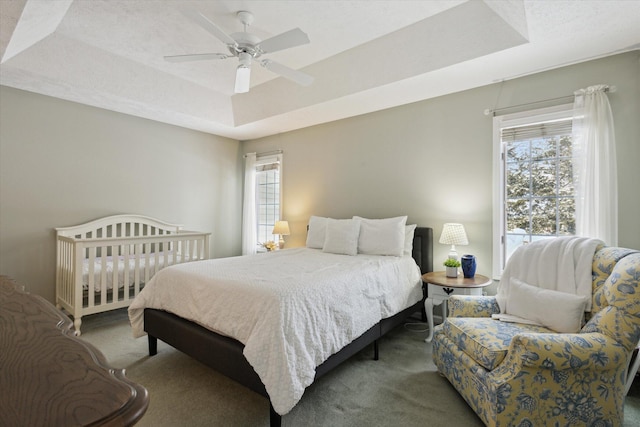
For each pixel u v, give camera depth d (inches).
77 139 149.2
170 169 183.6
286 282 80.1
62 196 145.5
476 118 127.7
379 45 115.3
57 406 20.6
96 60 125.6
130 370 92.0
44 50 114.3
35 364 26.3
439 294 114.3
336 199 172.4
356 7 96.7
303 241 187.2
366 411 73.6
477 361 69.9
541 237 115.8
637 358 68.1
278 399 61.7
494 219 122.5
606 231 95.3
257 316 69.4
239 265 105.0
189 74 145.4
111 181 160.4
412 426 68.6
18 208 134.5
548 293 78.0
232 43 89.2
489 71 112.7
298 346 67.6
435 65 110.7
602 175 96.3
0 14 83.7
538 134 114.6
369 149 159.5
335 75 132.8
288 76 105.8
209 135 202.7
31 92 136.3
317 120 171.9
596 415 61.3
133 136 167.9
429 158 140.1
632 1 75.5
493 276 122.5
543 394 59.9
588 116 99.7
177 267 99.7
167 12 101.1
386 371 92.3
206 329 82.0
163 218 180.7
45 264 140.9
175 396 79.3
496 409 60.4
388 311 101.7
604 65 101.7
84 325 127.8
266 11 98.4
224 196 211.8
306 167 186.1
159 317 93.4
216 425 68.6
